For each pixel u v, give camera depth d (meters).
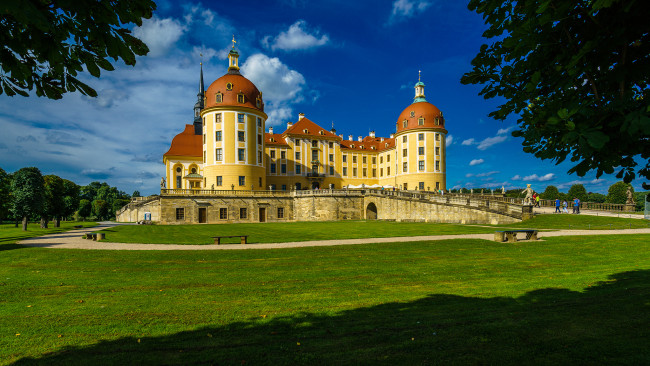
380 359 4.93
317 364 4.90
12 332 6.82
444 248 18.25
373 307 8.28
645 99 3.37
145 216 49.00
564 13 3.44
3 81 3.54
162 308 8.50
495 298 8.75
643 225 26.27
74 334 6.66
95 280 11.95
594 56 3.62
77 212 87.44
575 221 28.94
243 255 16.91
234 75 60.34
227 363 5.08
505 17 4.28
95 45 3.35
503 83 4.63
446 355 4.93
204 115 58.91
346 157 79.25
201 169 67.69
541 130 4.02
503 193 52.88
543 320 6.36
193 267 14.23
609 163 3.65
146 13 3.35
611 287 9.16
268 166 69.81
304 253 17.34
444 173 70.12
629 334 5.40
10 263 15.29
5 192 35.19
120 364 5.18
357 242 20.97
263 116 61.78
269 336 6.28
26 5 2.23
